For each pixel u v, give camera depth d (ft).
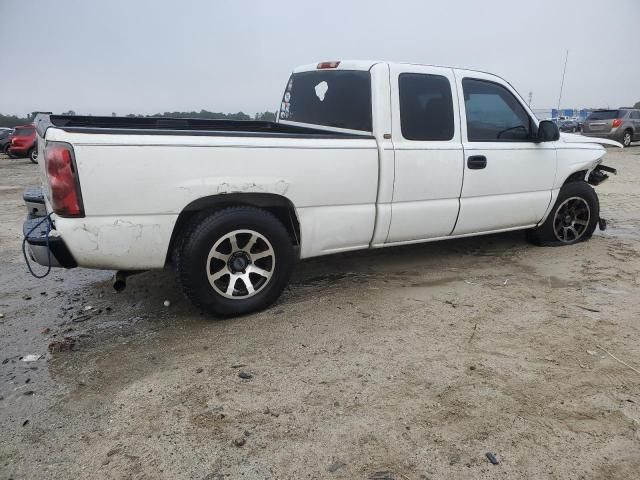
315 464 7.59
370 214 13.73
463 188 15.21
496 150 15.71
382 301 13.62
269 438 8.16
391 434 8.22
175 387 9.62
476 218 15.85
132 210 10.89
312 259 17.47
